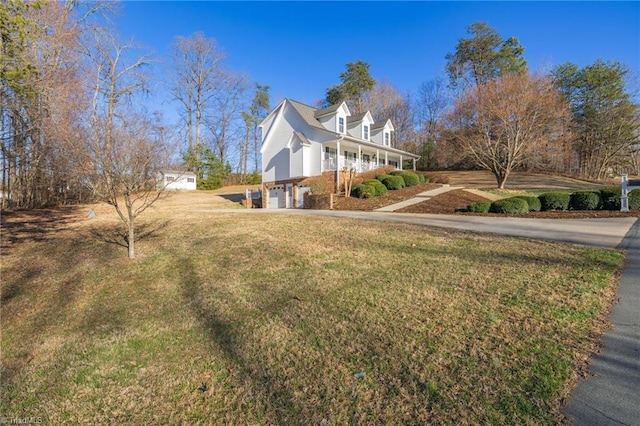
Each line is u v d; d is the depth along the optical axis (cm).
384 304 386
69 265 698
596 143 2980
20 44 688
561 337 289
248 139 4012
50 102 1177
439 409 213
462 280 447
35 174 1638
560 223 854
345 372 262
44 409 251
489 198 1661
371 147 2312
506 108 1931
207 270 593
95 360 317
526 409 207
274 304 416
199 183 3192
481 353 272
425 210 1345
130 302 479
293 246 705
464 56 3444
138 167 707
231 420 221
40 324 425
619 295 371
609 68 2819
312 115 2312
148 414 236
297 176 2109
